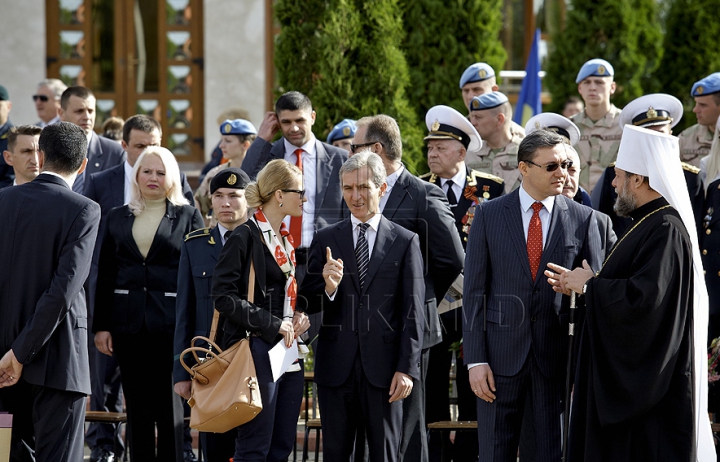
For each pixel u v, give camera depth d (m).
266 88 45.56
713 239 25.12
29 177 24.98
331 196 24.77
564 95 41.84
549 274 18.88
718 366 22.83
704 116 30.75
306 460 23.45
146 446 22.64
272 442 19.89
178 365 21.30
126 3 46.28
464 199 24.30
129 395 22.69
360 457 21.31
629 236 18.44
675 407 17.91
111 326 22.62
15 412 20.00
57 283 19.11
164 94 46.38
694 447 17.86
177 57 46.34
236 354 18.89
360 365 19.88
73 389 19.61
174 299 22.70
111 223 22.86
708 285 25.02
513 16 48.22
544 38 48.06
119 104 46.44
